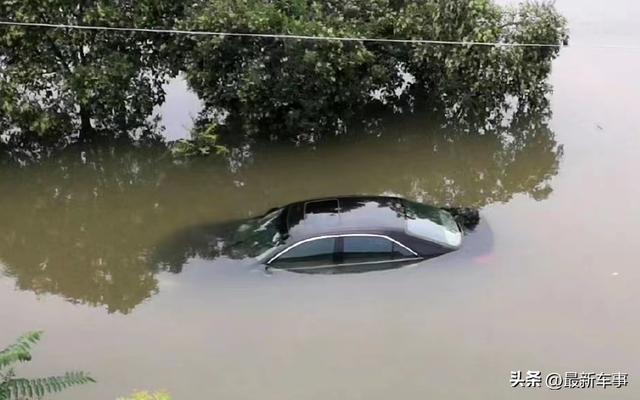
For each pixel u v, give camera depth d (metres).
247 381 7.12
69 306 8.49
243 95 11.39
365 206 8.71
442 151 12.06
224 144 12.15
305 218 8.48
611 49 14.91
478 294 8.11
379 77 12.02
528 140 12.16
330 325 7.72
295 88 11.62
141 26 11.38
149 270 8.95
